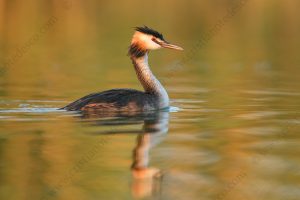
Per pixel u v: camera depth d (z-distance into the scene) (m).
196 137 13.58
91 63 27.64
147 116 15.84
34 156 12.03
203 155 12.16
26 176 10.85
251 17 47.75
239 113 16.38
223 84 22.00
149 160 11.81
